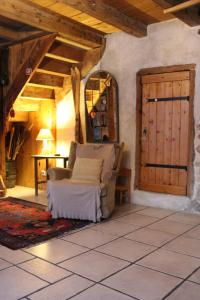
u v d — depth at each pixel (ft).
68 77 17.88
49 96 18.33
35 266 8.34
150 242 10.14
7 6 11.64
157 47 14.42
